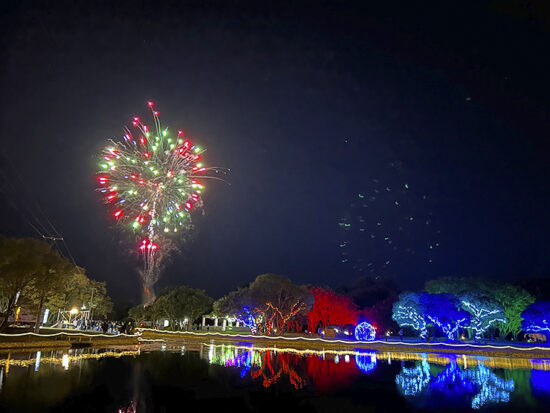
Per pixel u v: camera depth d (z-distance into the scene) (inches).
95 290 3038.9
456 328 2620.6
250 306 3051.2
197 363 1353.3
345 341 2506.2
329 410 765.3
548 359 1749.5
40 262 1692.9
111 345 1990.7
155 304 3700.8
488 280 3112.7
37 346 1584.6
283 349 2155.5
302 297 3139.8
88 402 719.7
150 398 780.0
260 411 740.0
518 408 788.0
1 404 675.4
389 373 1239.5
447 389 977.5
